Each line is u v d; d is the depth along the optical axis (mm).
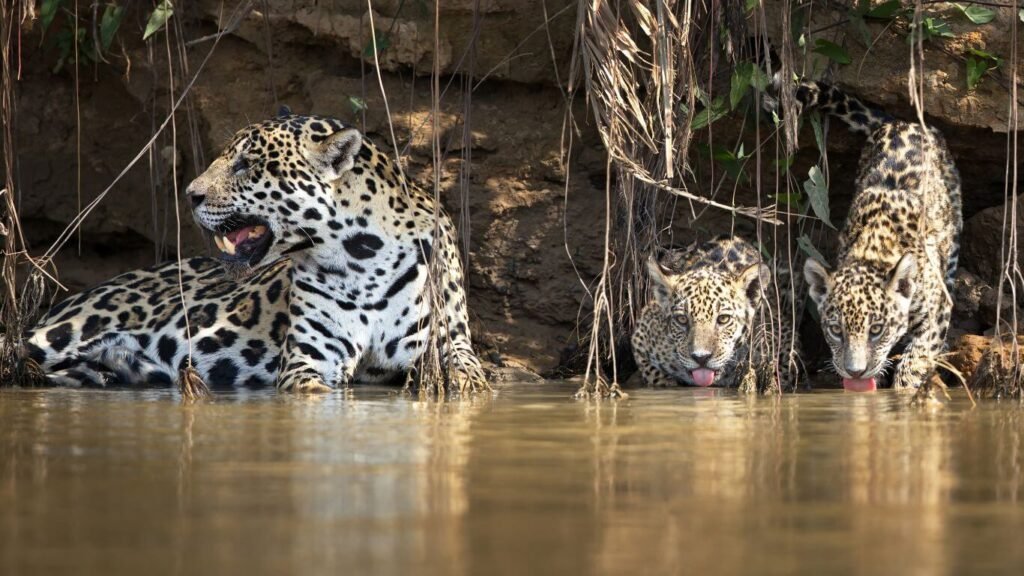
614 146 10367
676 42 11266
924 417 8141
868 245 12648
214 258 12938
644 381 12680
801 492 4996
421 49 13430
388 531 4258
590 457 5957
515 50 13453
